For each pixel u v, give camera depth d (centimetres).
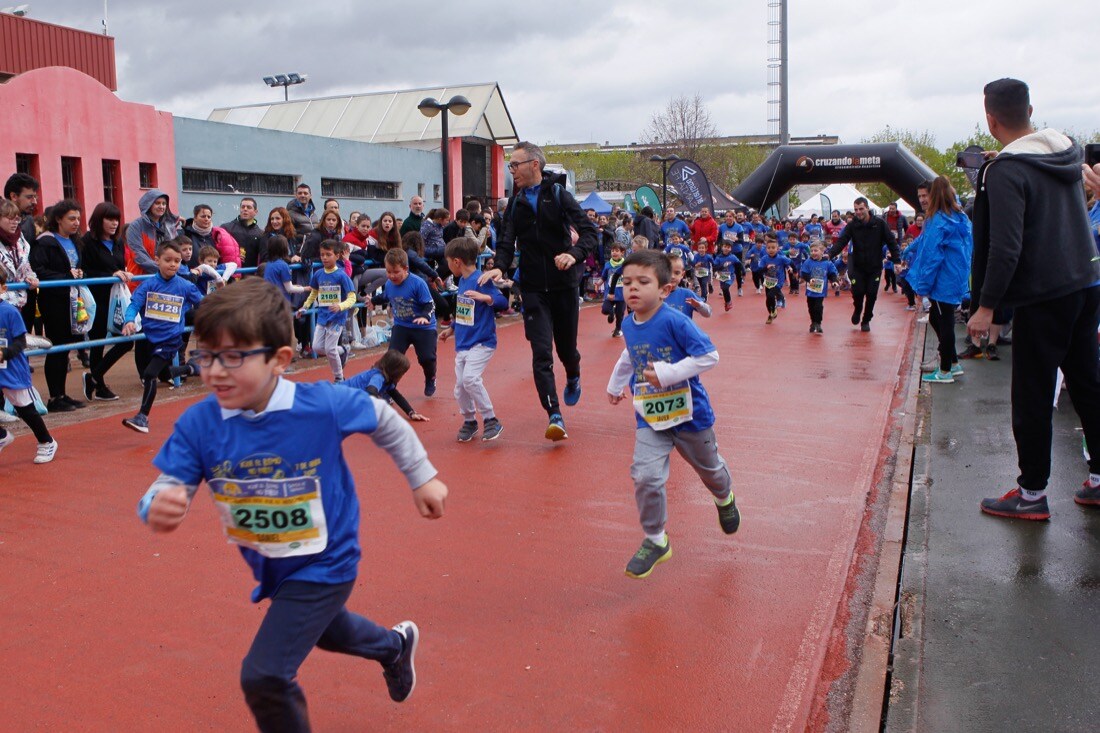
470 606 398
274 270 966
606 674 338
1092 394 497
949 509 528
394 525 503
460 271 687
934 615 391
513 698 322
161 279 703
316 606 250
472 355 674
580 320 1560
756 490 561
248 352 231
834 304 1833
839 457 634
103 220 847
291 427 244
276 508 247
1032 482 498
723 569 437
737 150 5591
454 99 1584
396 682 302
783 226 2517
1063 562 444
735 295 2122
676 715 311
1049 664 347
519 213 666
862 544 477
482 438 696
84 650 360
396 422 263
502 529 496
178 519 240
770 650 357
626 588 416
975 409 790
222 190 2038
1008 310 537
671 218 1959
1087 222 470
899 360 1066
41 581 427
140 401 844
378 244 1209
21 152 1559
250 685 239
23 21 1766
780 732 301
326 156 2336
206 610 396
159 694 327
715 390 882
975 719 312
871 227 1328
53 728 305
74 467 618
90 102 1684
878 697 326
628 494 557
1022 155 452
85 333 813
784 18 4281
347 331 1158
